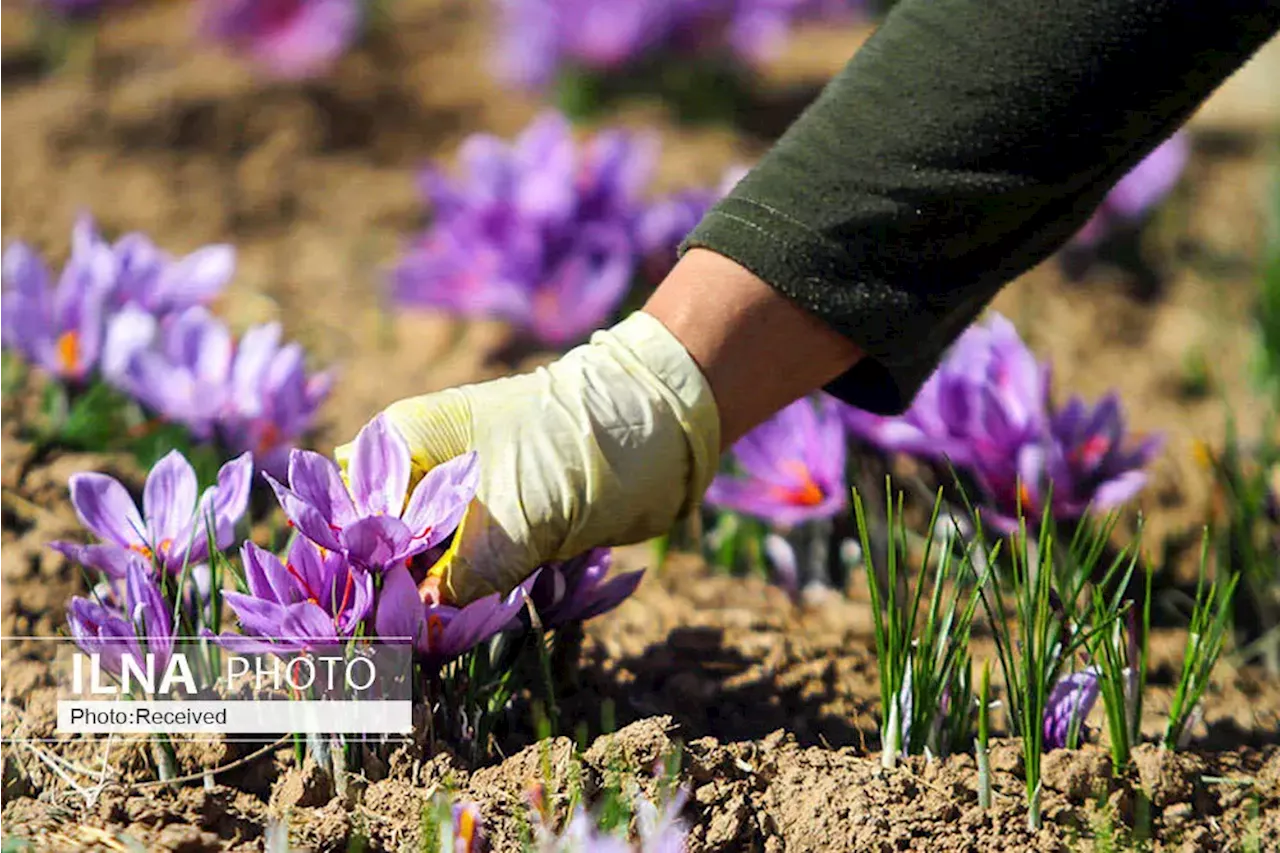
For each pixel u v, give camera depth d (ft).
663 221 6.06
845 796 4.31
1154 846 4.33
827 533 5.14
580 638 4.55
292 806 4.27
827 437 4.96
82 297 5.34
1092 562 4.50
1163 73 4.14
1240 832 4.37
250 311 6.56
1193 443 5.38
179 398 5.07
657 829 4.17
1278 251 6.48
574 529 4.33
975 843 4.28
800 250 4.24
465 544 4.30
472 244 6.08
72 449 5.39
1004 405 4.97
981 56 4.16
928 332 4.28
